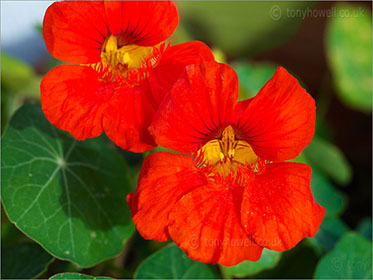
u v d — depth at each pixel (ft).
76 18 1.08
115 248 1.19
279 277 1.28
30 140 1.20
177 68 1.10
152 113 1.10
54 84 1.08
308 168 1.08
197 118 1.07
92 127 1.08
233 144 1.13
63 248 1.15
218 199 1.09
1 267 1.21
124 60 1.16
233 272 1.20
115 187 1.23
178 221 1.06
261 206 1.08
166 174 1.08
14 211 1.14
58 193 1.18
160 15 1.11
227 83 1.06
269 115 1.07
